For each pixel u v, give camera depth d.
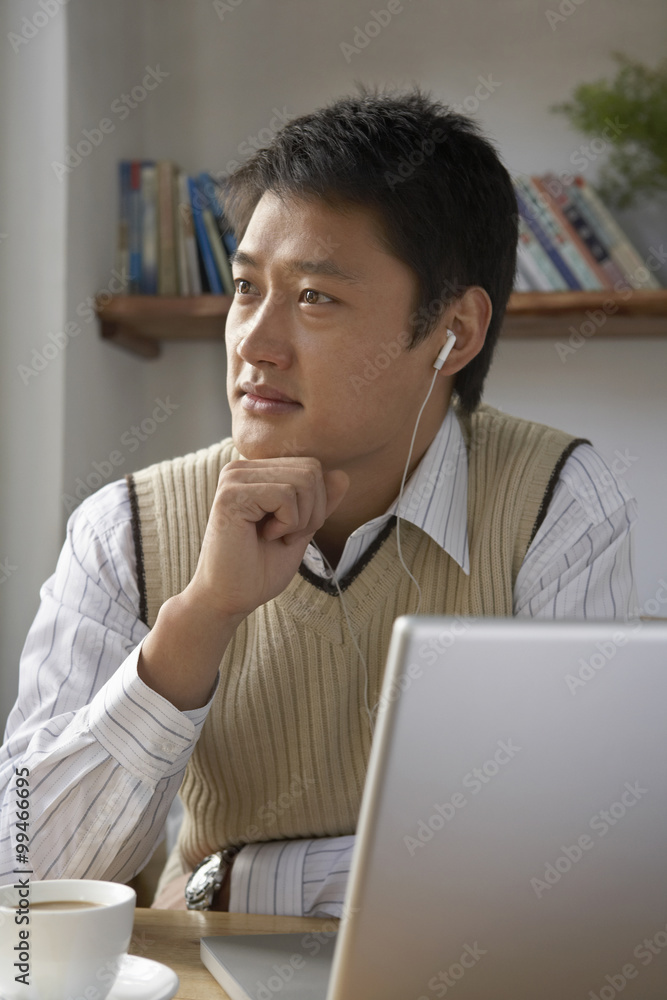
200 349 2.29
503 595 0.97
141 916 0.76
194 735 0.77
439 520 0.95
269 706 0.94
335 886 0.90
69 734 0.79
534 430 1.08
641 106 2.03
